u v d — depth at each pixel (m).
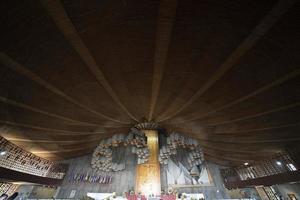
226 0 5.57
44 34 6.63
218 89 10.36
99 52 7.97
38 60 7.68
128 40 7.54
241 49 7.25
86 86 10.41
